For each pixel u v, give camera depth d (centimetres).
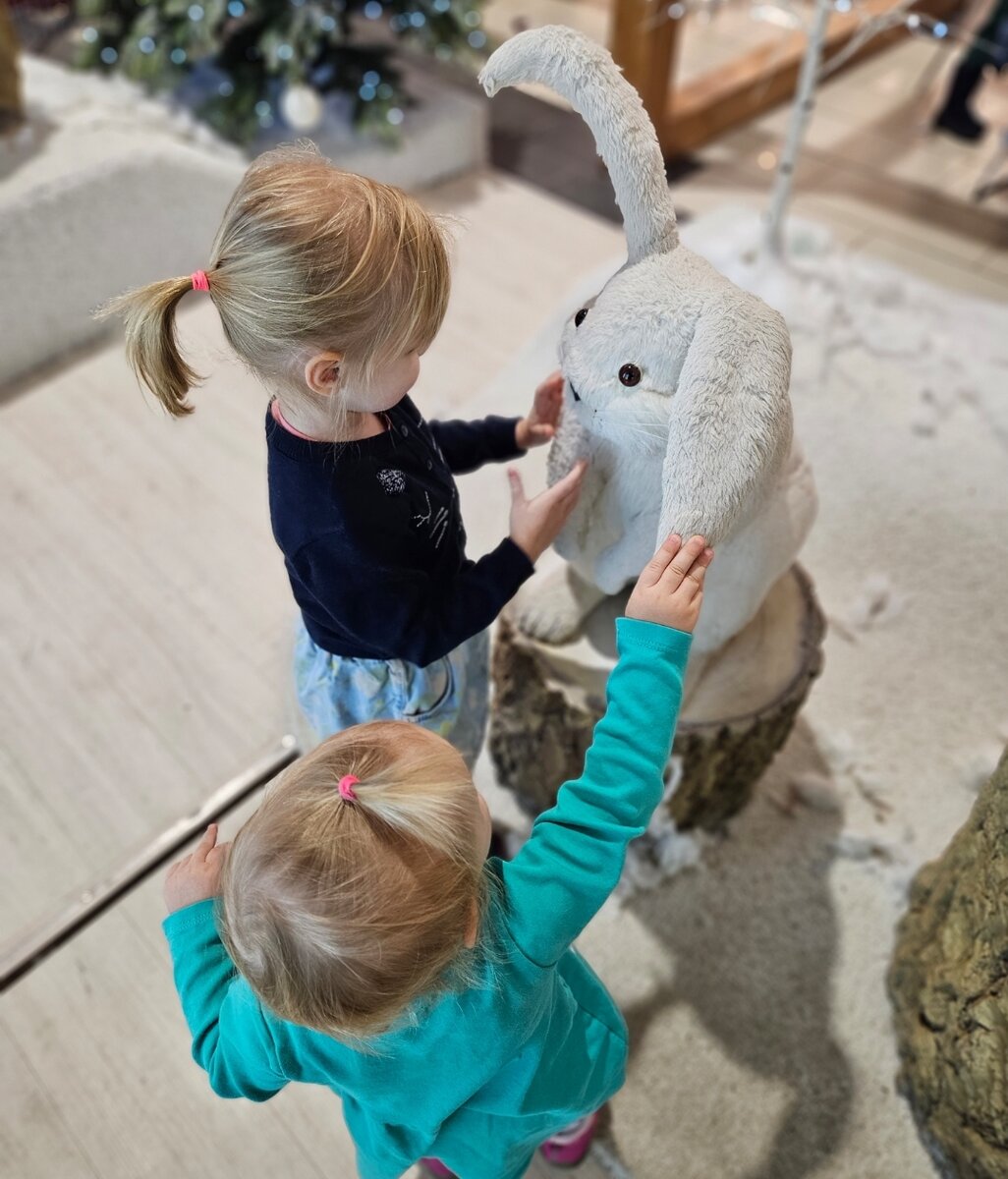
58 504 208
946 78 353
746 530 107
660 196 95
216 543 200
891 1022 133
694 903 145
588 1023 97
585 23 363
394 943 68
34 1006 138
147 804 160
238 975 86
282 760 165
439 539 98
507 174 304
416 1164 123
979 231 287
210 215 255
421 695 109
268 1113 129
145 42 248
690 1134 124
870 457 204
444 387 230
